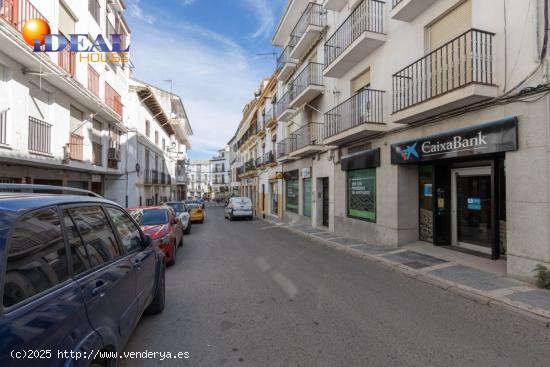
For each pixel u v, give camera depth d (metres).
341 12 12.40
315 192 15.31
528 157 5.46
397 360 3.19
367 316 4.34
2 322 1.53
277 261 8.05
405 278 6.34
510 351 3.37
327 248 10.04
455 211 8.33
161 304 4.50
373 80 10.19
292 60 18.38
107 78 15.95
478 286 5.39
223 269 7.16
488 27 6.29
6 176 9.26
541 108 5.29
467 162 7.92
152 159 25.55
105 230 3.05
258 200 29.95
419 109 7.27
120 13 17.81
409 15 8.27
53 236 2.17
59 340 1.83
